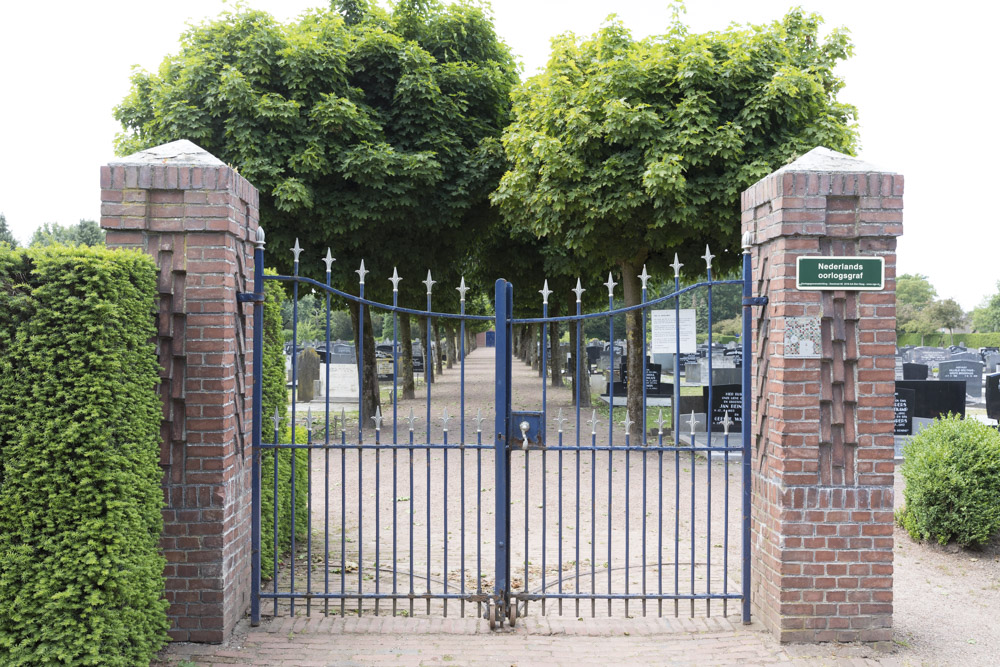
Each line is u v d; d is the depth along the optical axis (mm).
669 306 30078
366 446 4570
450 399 19797
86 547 3373
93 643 3367
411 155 11672
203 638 4191
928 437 6871
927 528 6594
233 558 4402
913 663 4055
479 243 15594
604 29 10828
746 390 4613
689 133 9445
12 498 3338
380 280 13109
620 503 8164
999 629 4641
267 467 5398
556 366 23391
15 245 3508
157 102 11648
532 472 9992
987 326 66562
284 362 6098
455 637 4371
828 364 4246
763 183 4434
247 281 4648
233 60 11680
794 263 4199
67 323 3398
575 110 9781
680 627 4520
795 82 9562
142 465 3672
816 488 4234
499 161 12250
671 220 9859
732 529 7023
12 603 3330
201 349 4160
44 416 3375
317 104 11344
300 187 10969
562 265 14156
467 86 12727
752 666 3973
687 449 4562
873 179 4203
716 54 10234
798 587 4254
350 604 5004
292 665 3943
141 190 4102
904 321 60562
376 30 12242
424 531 6984
